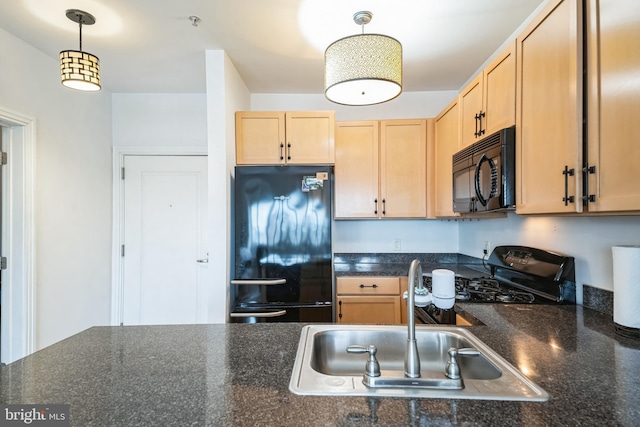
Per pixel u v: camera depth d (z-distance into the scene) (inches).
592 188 42.7
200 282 124.9
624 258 45.4
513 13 74.3
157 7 71.1
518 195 59.7
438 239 127.1
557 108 48.9
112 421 26.6
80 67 69.7
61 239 99.0
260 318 91.6
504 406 28.2
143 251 123.9
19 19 75.6
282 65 101.0
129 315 123.0
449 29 80.9
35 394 30.8
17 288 86.4
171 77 109.5
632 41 36.6
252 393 30.7
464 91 85.0
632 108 36.7
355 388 31.4
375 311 103.2
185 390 31.4
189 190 125.0
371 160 115.0
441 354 47.7
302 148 103.7
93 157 112.9
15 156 86.7
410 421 26.3
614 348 41.0
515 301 65.2
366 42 59.1
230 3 69.9
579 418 26.4
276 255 93.6
